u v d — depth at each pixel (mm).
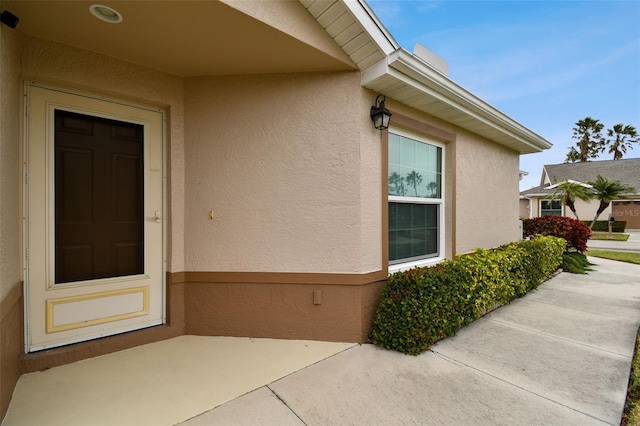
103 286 3170
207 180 3568
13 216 2424
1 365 2068
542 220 9125
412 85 3551
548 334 3734
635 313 4516
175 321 3537
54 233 2914
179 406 2285
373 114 3557
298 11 2822
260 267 3533
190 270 3582
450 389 2543
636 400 2428
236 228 3545
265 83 3531
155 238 3492
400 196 4281
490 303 4398
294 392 2479
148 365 2889
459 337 3633
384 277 3727
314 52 3066
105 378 2654
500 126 5430
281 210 3520
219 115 3562
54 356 2816
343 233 3463
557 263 7199
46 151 2861
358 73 3467
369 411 2250
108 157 3227
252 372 2783
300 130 3502
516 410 2285
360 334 3438
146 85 3324
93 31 2637
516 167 7309
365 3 2951
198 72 3473
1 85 2092
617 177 25375
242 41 2844
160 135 3527
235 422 2119
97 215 3162
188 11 2383
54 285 2904
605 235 20188
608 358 3121
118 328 3260
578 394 2502
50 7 2285
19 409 2221
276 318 3527
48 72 2770
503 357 3129
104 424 2086
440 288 3420
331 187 3477
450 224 4961
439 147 4973
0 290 2025
